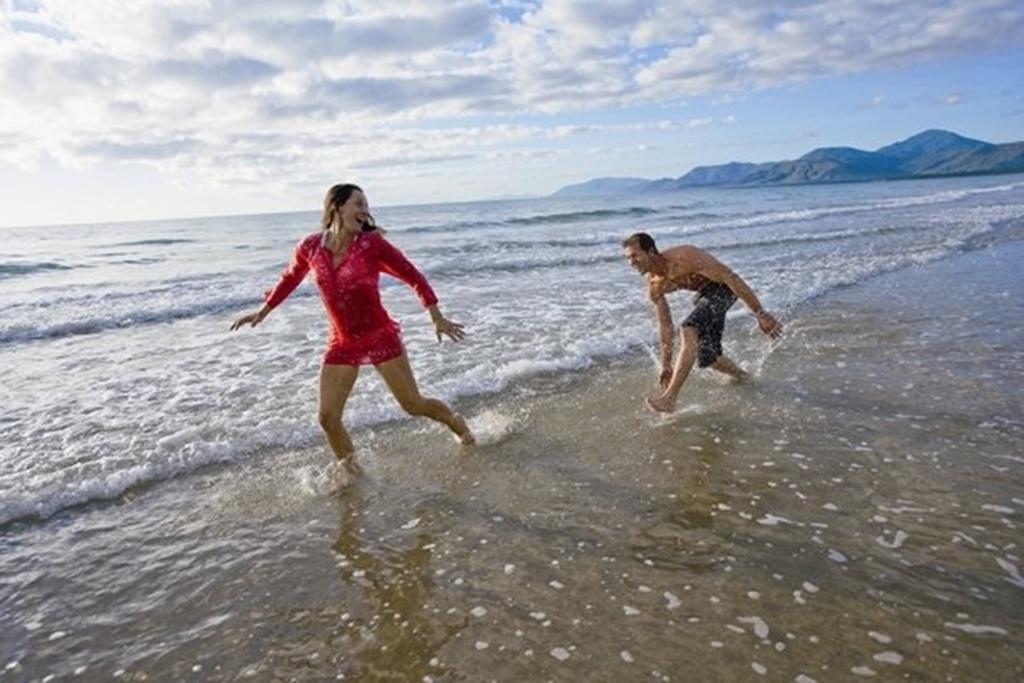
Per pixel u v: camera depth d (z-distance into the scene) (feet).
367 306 15.01
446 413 17.03
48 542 13.50
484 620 10.41
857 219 94.32
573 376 23.85
